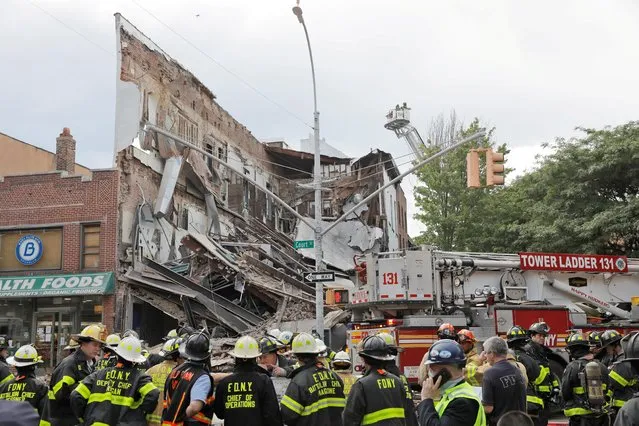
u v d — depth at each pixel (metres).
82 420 6.33
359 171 45.28
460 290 15.13
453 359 4.77
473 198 33.06
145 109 28.88
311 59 18.83
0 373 7.98
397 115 49.00
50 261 25.42
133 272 25.02
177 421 5.98
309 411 5.92
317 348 6.16
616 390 7.45
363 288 15.28
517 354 7.69
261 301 26.92
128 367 6.32
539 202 30.75
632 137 28.20
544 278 15.74
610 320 16.17
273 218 43.78
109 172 25.59
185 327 11.30
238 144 40.03
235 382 5.97
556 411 12.73
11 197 26.12
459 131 36.06
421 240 34.28
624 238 28.56
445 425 4.62
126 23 28.55
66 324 24.56
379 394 5.48
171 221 29.72
